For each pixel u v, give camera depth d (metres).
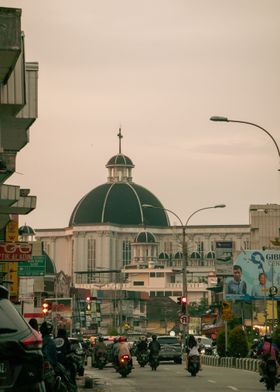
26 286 109.75
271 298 114.81
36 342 15.43
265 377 42.12
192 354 57.12
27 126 45.62
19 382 15.17
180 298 102.19
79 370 47.88
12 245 52.25
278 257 126.75
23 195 55.31
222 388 43.69
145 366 77.88
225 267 120.31
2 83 36.84
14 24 30.05
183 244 104.38
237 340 83.25
